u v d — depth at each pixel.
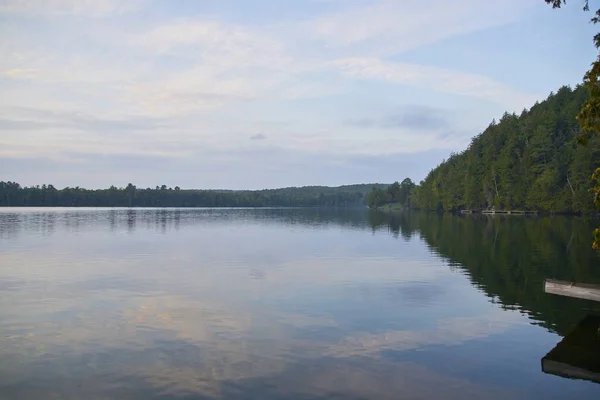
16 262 30.67
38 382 10.91
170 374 11.34
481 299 19.52
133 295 20.36
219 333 14.68
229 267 28.70
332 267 28.67
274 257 33.59
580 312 17.31
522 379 11.15
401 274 25.94
